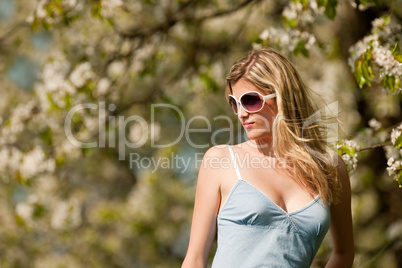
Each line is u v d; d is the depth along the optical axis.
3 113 34.78
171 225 32.44
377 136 13.91
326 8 13.39
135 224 30.88
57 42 29.84
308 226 8.31
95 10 17.16
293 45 14.40
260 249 8.14
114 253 31.70
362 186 22.06
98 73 20.50
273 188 8.42
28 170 19.70
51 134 19.89
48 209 30.05
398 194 22.41
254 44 14.84
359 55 11.70
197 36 25.00
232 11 20.89
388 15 13.13
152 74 21.53
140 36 21.48
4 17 34.72
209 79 20.06
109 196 37.03
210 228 8.53
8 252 31.23
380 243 22.70
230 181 8.42
